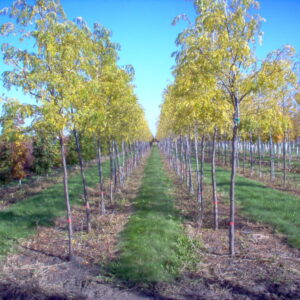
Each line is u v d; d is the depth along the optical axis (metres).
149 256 5.30
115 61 8.30
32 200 11.01
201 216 8.07
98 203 10.71
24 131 5.33
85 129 6.94
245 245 6.07
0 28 5.19
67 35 5.63
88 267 5.26
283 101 10.81
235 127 5.54
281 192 10.90
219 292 4.27
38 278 4.85
